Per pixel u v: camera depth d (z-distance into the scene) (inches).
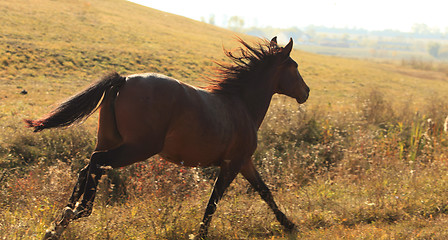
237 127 224.7
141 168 343.9
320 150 479.5
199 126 201.5
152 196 262.8
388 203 287.9
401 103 941.2
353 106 761.6
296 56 1774.1
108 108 185.9
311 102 885.2
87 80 851.4
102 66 985.5
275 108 569.6
